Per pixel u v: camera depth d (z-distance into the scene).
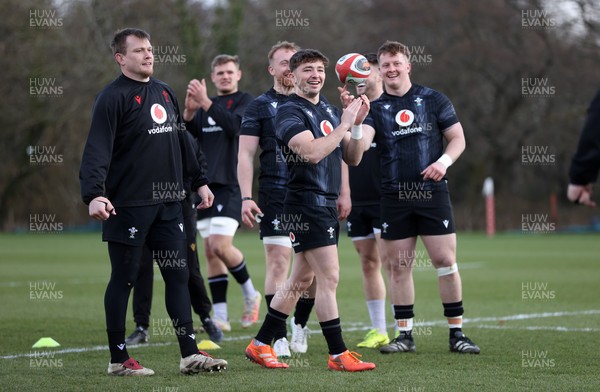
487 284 53.53
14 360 26.02
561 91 143.38
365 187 30.42
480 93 155.62
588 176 17.50
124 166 23.23
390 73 28.09
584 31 136.50
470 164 160.25
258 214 27.02
